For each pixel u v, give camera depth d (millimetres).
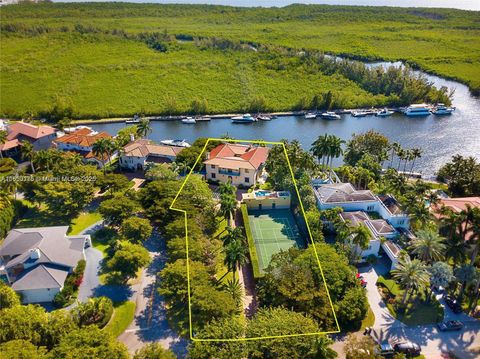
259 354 65375
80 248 95938
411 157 137125
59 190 113438
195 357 65625
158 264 96875
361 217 105562
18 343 64500
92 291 88500
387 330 79062
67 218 115312
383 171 139125
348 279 83250
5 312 72062
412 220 96750
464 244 85375
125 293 88000
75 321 75938
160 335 77688
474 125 199625
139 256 87625
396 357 69625
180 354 73125
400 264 86875
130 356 72250
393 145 144625
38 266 87750
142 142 152875
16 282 84750
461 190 126625
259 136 192250
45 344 70062
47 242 94000
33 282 84625
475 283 82312
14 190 116812
